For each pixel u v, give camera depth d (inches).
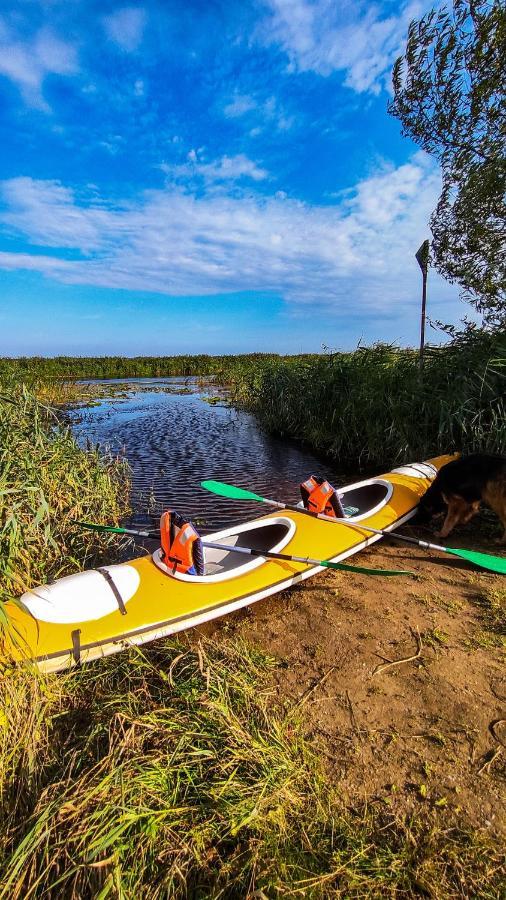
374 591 162.2
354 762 95.0
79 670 118.1
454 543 199.0
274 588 151.4
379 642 132.8
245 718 102.7
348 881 72.2
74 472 237.5
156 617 129.6
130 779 83.7
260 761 90.3
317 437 428.8
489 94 244.2
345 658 126.7
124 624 125.7
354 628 140.3
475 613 145.0
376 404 338.3
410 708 108.0
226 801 81.4
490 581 165.8
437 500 205.8
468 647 128.0
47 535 177.0
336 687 116.0
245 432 529.7
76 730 103.5
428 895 71.2
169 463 387.5
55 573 177.2
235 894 70.6
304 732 102.5
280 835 78.2
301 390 482.6
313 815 83.3
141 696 110.2
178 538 144.0
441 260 303.7
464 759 94.3
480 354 271.4
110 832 73.5
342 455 393.1
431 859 76.1
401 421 309.9
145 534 167.8
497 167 246.1
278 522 188.9
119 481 320.2
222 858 75.6
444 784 89.4
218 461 392.5
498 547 193.0
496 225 266.8
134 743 92.8
